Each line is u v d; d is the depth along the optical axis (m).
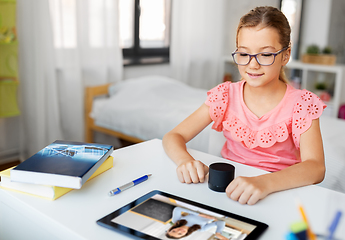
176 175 0.84
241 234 0.58
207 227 0.60
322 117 2.15
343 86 3.38
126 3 3.04
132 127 2.25
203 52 3.44
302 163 0.85
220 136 1.18
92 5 2.53
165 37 3.45
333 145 1.60
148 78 2.68
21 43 2.22
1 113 2.11
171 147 0.96
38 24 2.24
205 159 0.96
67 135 2.54
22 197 0.71
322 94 3.51
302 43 4.12
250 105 1.04
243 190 0.72
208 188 0.78
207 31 3.44
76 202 0.69
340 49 4.11
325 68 3.40
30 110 2.33
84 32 2.51
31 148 2.39
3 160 2.40
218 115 1.07
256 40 0.87
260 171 0.88
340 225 0.62
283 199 0.73
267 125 1.00
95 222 0.62
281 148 1.01
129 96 2.42
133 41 3.18
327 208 0.69
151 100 2.34
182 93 2.54
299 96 0.99
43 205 0.67
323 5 3.88
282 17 0.90
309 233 0.59
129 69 2.96
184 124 1.08
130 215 0.63
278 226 0.62
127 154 0.97
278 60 0.90
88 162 0.76
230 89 1.09
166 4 3.37
